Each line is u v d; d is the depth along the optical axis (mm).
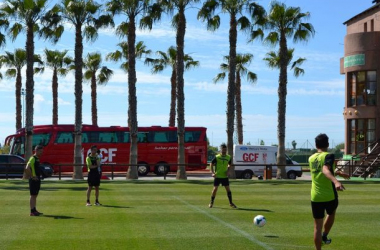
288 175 41250
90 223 14469
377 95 42312
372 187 28375
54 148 45844
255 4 37125
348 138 43875
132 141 36406
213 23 37375
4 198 21219
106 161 46188
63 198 21266
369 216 16266
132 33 36844
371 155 40219
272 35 38688
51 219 15211
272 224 14406
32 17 34781
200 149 47250
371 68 42594
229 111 36844
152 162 46625
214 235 12641
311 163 9867
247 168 42062
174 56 56500
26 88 34969
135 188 26969
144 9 36312
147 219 15297
